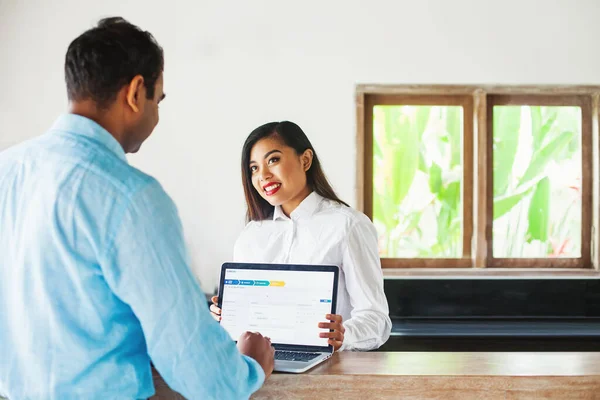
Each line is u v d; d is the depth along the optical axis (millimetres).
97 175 884
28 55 3227
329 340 1395
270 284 1474
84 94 947
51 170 902
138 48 960
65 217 872
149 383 957
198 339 890
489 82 3258
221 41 3258
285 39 3252
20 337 911
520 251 3398
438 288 3219
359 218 1745
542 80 3248
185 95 3258
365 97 3355
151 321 873
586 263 3387
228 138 3266
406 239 3398
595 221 3350
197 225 3264
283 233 1796
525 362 1324
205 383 903
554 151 3385
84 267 873
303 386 1209
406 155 3387
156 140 3262
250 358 1025
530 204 3398
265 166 1726
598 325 3045
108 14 3236
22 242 904
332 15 3246
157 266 871
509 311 3221
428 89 3270
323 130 3268
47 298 881
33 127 3234
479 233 3338
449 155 3387
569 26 3229
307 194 1807
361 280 1679
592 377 1202
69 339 885
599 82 3244
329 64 3256
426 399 1203
